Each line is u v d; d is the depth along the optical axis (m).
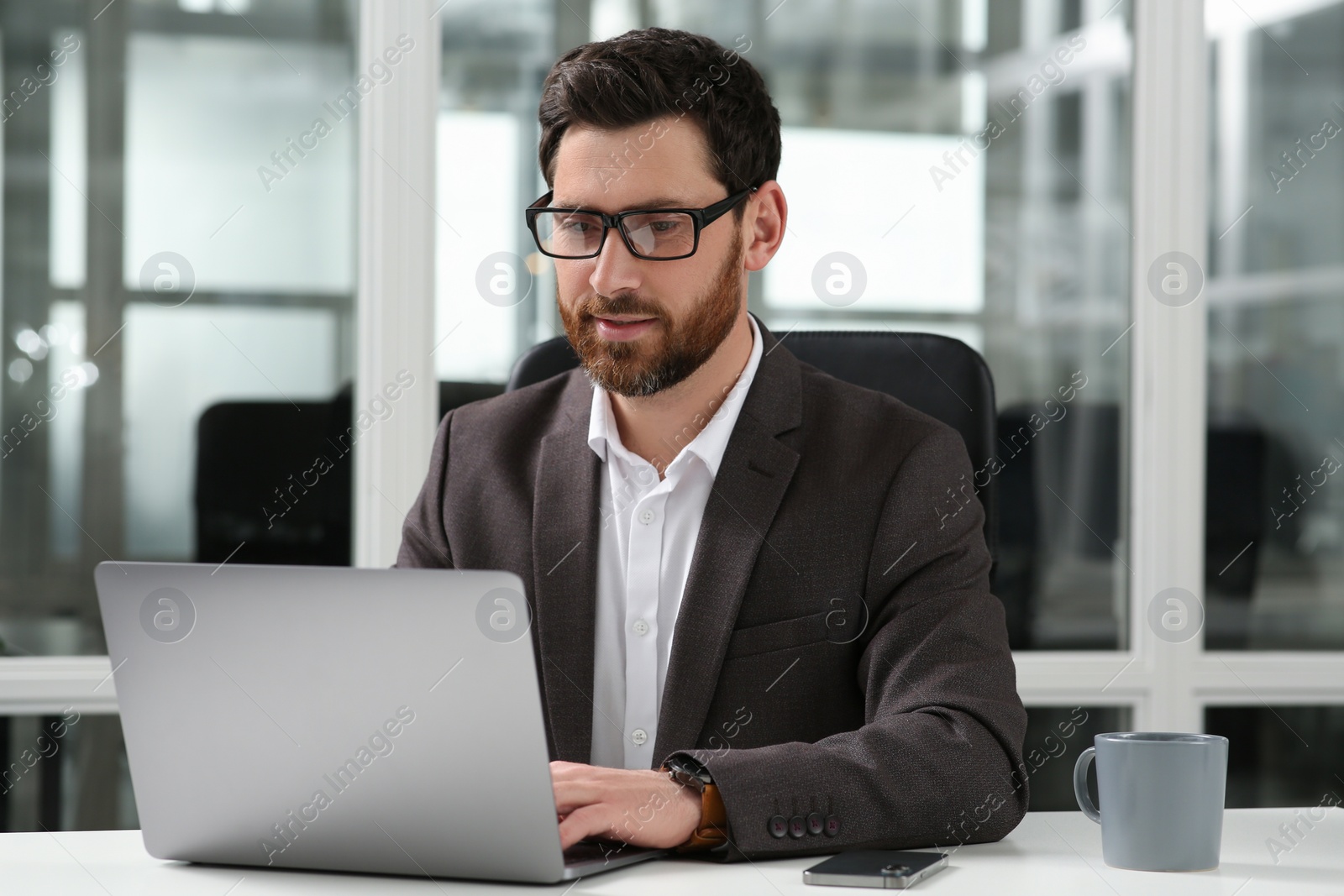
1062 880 0.85
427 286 2.50
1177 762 0.88
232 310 2.48
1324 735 2.66
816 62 2.59
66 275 2.43
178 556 2.45
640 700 1.28
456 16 2.54
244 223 2.48
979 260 2.61
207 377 2.47
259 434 2.48
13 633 2.40
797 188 2.58
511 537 1.36
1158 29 2.62
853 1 2.59
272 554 2.47
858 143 2.59
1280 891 0.82
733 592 1.24
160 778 0.90
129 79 2.45
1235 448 2.67
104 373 2.44
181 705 0.88
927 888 0.83
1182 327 2.62
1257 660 2.64
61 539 2.42
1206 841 0.88
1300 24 2.69
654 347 1.24
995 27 2.62
